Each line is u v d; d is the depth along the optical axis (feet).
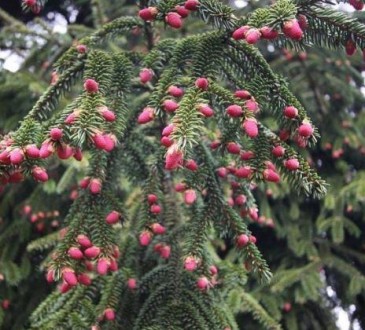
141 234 2.97
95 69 2.65
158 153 2.98
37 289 5.21
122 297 3.05
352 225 5.79
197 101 2.41
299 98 5.84
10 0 7.10
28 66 5.29
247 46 2.70
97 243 2.76
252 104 2.50
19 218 5.25
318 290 5.75
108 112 2.44
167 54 2.81
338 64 6.02
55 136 2.34
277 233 5.93
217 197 2.91
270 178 2.60
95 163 2.90
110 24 2.93
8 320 5.19
